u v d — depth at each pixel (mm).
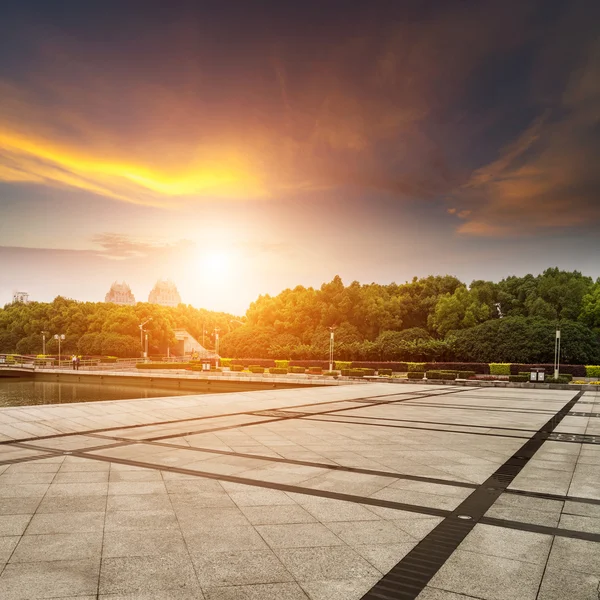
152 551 4770
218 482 7352
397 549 4855
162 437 11469
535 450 10125
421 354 56062
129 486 7102
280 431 12469
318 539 5105
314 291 90188
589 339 46125
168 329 115812
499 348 49750
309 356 70625
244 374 55844
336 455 9406
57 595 3889
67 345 108312
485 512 6035
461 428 13211
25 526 5438
